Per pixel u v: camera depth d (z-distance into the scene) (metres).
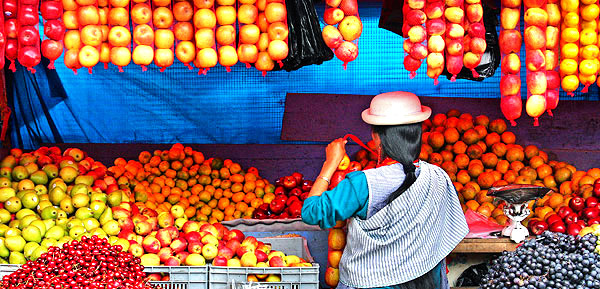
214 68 6.52
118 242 3.63
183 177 6.09
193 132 6.55
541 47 3.58
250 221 4.65
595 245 3.40
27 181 4.32
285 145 6.48
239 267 3.47
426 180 2.91
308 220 2.93
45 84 6.33
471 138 5.87
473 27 3.62
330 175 3.15
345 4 3.51
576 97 6.32
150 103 6.50
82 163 4.85
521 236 3.99
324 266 4.54
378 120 2.91
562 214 4.43
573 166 6.02
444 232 3.04
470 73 3.91
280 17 3.45
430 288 2.92
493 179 5.59
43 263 3.21
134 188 5.38
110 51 3.42
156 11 3.42
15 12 3.30
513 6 3.60
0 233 3.67
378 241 2.90
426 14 3.55
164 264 3.62
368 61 6.48
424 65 6.45
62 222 3.82
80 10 3.31
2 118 5.75
